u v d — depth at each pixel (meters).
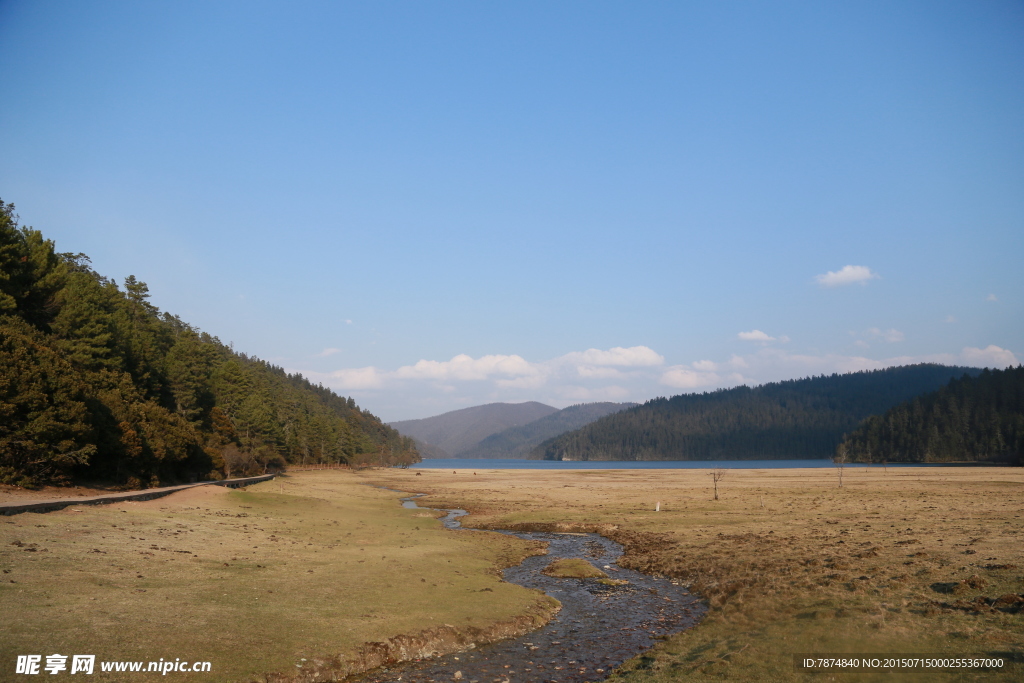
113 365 70.19
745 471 179.88
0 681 13.59
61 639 16.20
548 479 142.50
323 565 29.58
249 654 17.27
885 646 17.22
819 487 94.06
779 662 16.81
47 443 44.66
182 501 49.06
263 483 85.56
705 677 16.41
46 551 25.19
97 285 81.75
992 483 96.69
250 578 25.38
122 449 53.84
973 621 18.66
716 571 31.44
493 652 20.33
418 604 23.84
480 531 51.50
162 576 24.11
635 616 25.17
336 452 194.38
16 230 66.69
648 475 160.50
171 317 180.62
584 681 17.73
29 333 56.78
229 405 120.19
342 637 19.50
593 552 42.25
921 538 35.19
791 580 26.67
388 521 53.88
